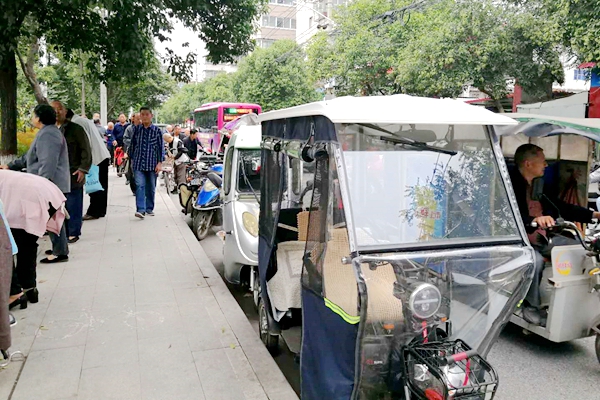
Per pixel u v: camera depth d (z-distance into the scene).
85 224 8.69
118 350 3.97
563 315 4.11
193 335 4.28
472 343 2.88
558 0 11.92
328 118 2.67
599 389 3.85
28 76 10.62
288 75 31.42
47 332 4.29
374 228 2.73
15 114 8.68
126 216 9.45
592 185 8.64
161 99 32.62
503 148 5.66
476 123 2.83
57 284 5.53
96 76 9.30
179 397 3.32
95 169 8.30
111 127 18.61
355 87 22.94
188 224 9.45
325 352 2.68
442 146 2.97
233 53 9.73
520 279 2.93
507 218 3.04
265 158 4.14
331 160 2.73
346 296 2.58
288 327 4.01
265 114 3.97
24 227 4.52
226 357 3.90
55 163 5.77
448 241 2.84
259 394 3.39
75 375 3.57
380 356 2.63
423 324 2.66
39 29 8.74
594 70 13.20
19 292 4.65
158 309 4.85
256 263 4.88
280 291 3.82
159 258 6.62
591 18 11.16
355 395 2.52
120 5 7.22
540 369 4.17
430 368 2.44
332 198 2.72
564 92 19.36
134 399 3.28
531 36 14.44
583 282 4.12
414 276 2.69
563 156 5.48
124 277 5.81
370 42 21.08
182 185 9.45
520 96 18.09
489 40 14.99
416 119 2.72
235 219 5.29
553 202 5.14
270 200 3.98
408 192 2.85
